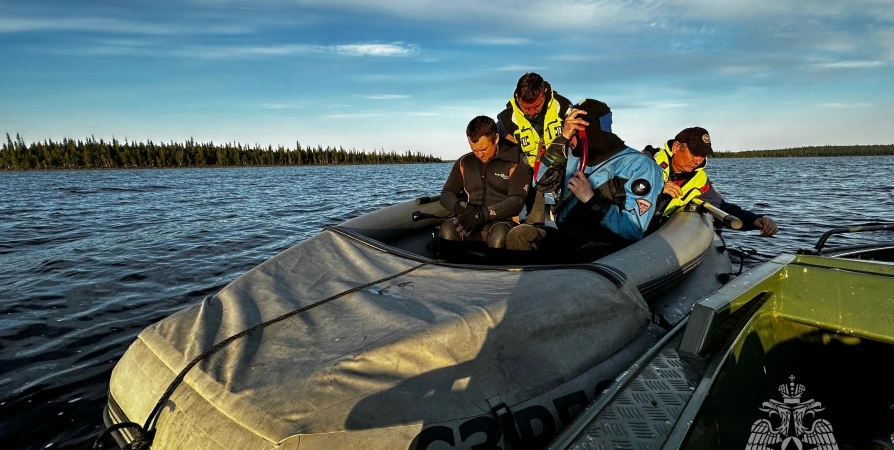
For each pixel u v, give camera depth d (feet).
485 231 11.13
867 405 6.97
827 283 7.13
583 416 4.58
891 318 6.66
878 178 85.97
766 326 7.17
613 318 7.12
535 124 12.10
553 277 7.20
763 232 12.09
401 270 8.18
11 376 10.94
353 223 11.79
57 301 16.67
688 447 4.23
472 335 5.90
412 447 4.98
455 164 11.76
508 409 5.56
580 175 9.88
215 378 5.66
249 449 4.85
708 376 5.18
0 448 8.36
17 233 33.32
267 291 7.70
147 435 5.66
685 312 9.23
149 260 23.53
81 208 51.85
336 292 7.52
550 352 6.29
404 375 5.45
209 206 52.08
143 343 6.83
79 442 8.49
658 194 10.15
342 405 5.07
